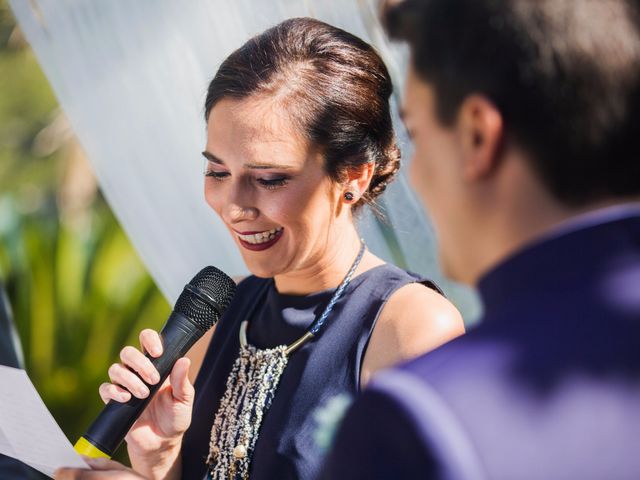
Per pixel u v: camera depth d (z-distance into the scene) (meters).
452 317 1.94
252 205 1.94
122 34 3.00
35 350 5.61
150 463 2.07
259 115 1.90
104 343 5.62
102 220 5.98
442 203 1.07
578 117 0.95
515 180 0.99
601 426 0.88
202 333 1.99
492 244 1.03
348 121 1.93
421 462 0.89
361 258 2.07
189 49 2.95
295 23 2.01
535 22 0.97
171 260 3.11
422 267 2.70
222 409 2.08
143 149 3.06
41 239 5.75
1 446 1.81
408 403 0.92
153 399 2.07
